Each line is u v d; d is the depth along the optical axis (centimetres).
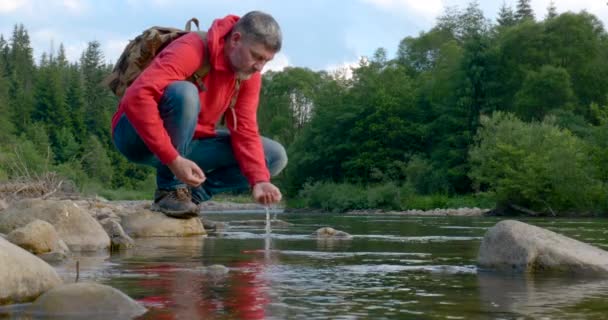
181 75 350
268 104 7238
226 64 362
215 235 821
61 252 468
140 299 269
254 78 392
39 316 234
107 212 965
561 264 393
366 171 4941
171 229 775
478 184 3672
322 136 5209
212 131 396
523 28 4653
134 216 777
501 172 3094
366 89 5250
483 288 317
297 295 285
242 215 2411
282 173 5344
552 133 3064
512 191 2945
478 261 427
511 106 4472
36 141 6462
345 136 5166
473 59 4647
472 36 4806
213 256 494
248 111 394
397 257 503
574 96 4384
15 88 8262
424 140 4934
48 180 1408
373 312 242
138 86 334
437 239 787
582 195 2730
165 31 369
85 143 7150
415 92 5234
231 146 408
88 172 6262
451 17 7325
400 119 4950
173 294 284
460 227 1254
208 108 375
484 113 4469
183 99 345
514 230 425
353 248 604
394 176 4741
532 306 259
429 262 462
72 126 7375
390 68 5544
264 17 353
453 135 4500
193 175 337
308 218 2130
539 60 4625
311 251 559
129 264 424
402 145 4953
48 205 570
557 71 4231
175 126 352
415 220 1856
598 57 4625
